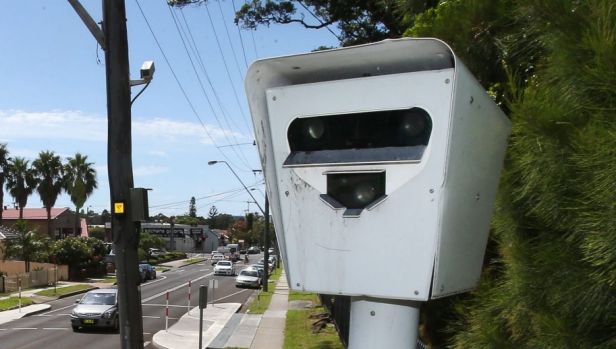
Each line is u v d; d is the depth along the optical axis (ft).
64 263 139.03
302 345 43.75
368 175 6.08
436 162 5.75
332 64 6.49
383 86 5.96
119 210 30.35
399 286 5.93
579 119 6.93
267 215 114.73
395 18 28.91
